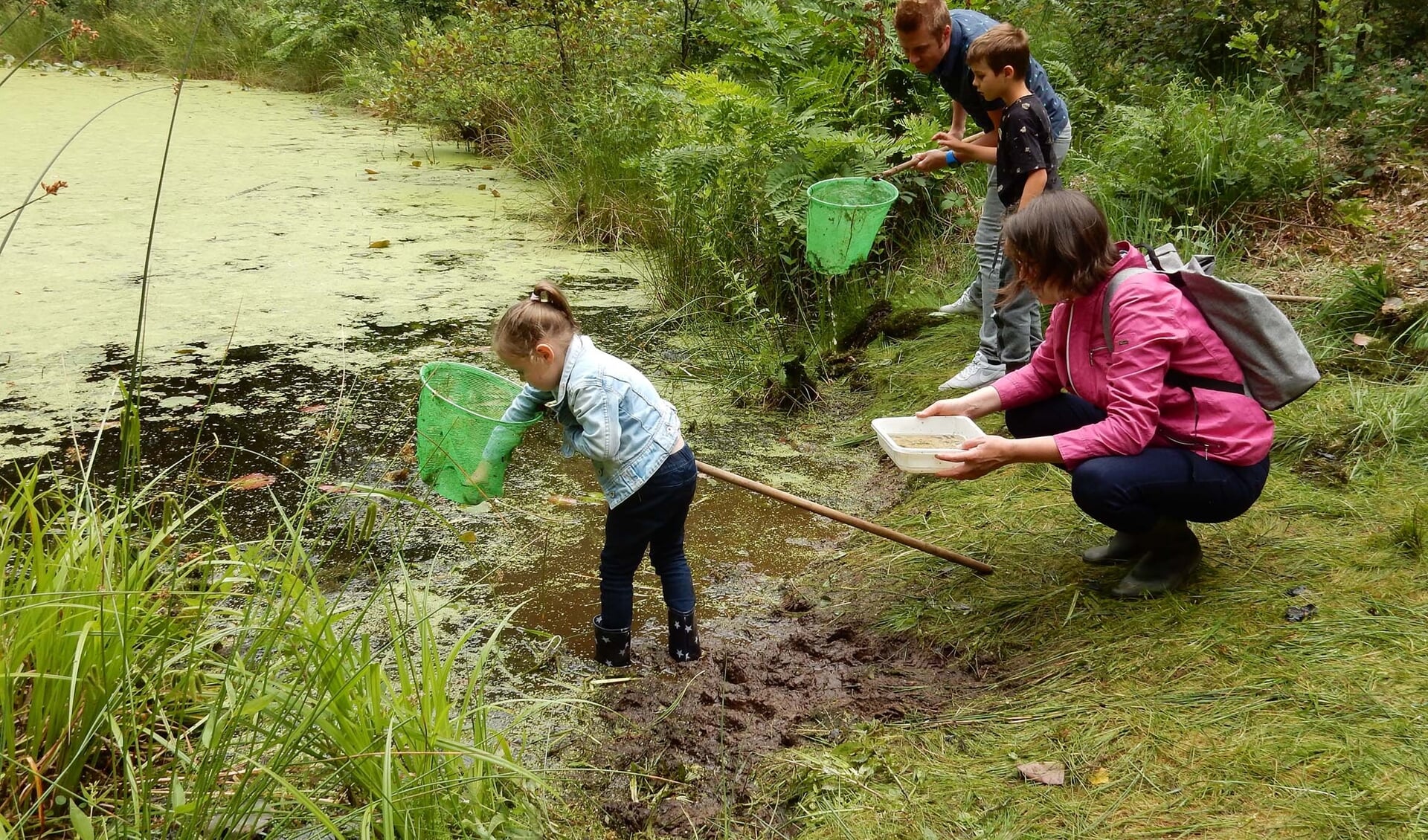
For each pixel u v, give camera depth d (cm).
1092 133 644
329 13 1241
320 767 221
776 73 655
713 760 256
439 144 967
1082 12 761
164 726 237
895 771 241
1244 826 211
